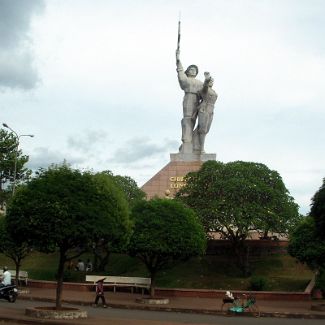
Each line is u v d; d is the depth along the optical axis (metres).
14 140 72.69
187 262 53.53
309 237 42.00
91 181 26.59
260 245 55.62
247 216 49.44
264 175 54.91
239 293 40.31
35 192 25.61
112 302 35.12
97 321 23.70
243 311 31.03
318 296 42.03
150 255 38.62
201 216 50.12
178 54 75.56
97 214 25.64
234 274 50.69
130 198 62.53
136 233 37.31
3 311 26.92
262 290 44.81
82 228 25.14
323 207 32.78
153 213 38.16
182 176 73.19
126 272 52.19
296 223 51.47
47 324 23.25
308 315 30.58
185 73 75.75
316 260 41.72
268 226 50.22
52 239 25.38
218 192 51.75
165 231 37.50
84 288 43.25
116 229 26.56
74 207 25.25
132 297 39.44
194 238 38.25
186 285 47.47
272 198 51.75
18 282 44.03
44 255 60.59
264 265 52.84
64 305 33.78
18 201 25.95
